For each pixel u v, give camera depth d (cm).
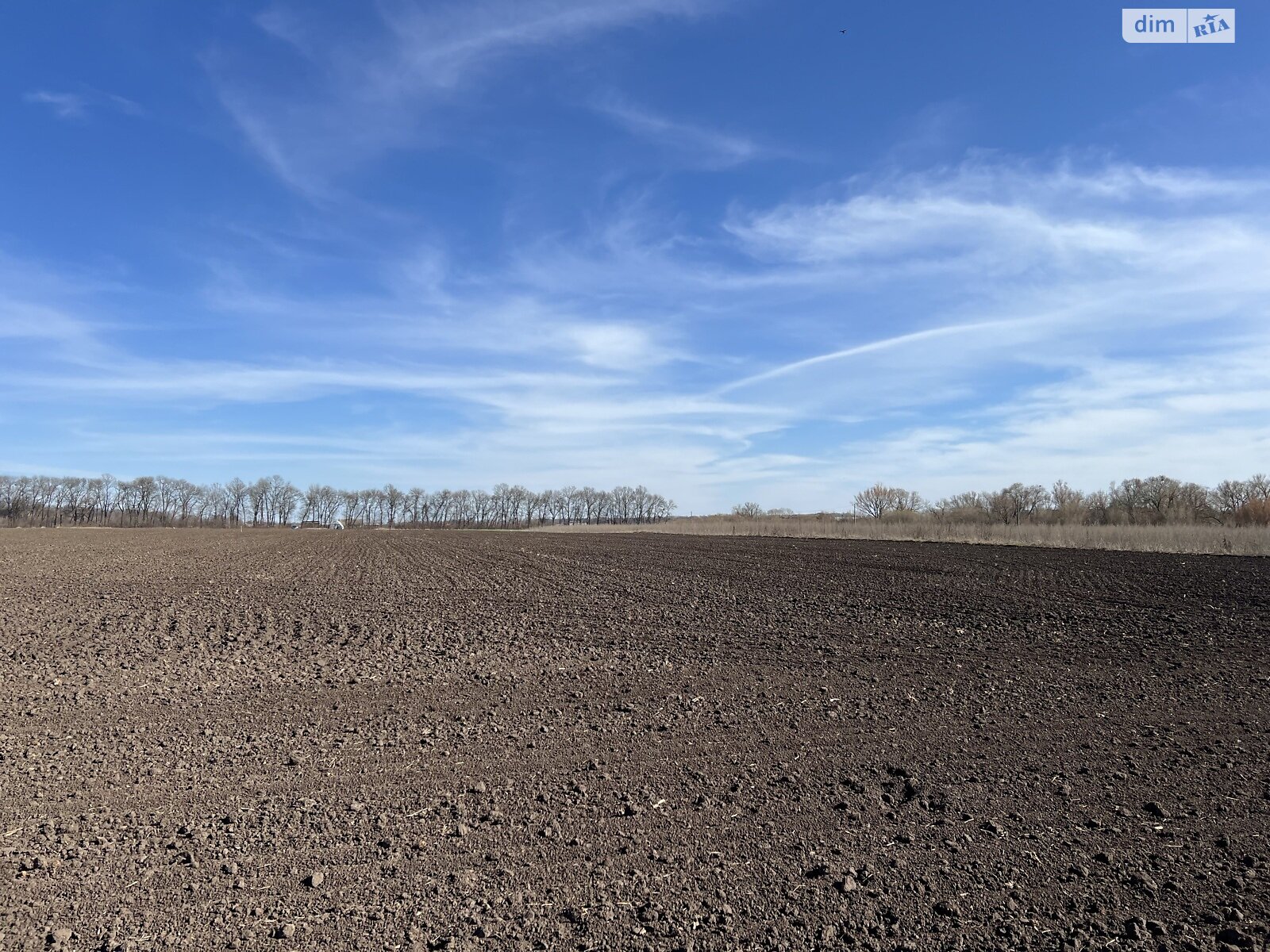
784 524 6116
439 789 624
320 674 1084
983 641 1257
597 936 400
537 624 1521
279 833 534
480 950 387
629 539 5394
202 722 834
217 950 389
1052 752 696
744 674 1055
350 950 388
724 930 405
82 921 416
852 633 1359
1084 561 2611
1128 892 438
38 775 655
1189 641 1198
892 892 443
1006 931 400
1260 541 2894
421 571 2758
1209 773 629
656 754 712
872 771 657
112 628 1461
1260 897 427
